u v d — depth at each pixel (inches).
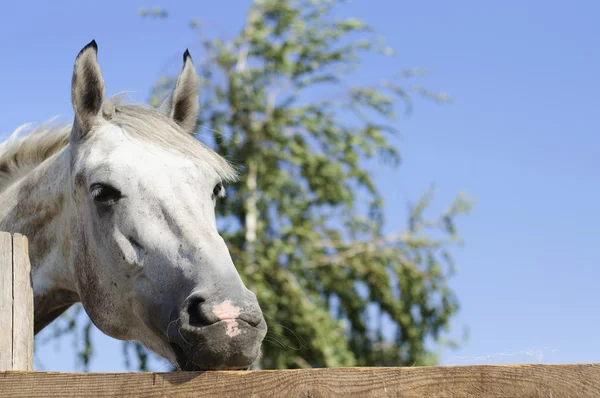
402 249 463.5
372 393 77.4
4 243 104.5
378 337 462.6
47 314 149.8
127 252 125.1
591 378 73.0
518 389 74.4
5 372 90.4
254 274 423.8
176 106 155.4
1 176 159.2
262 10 505.0
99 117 139.5
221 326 105.0
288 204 460.1
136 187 126.8
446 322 459.2
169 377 84.4
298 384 79.9
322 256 454.6
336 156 475.5
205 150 136.6
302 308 417.4
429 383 76.5
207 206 128.3
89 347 423.5
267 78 488.7
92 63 138.3
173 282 119.3
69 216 140.0
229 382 82.3
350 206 462.9
